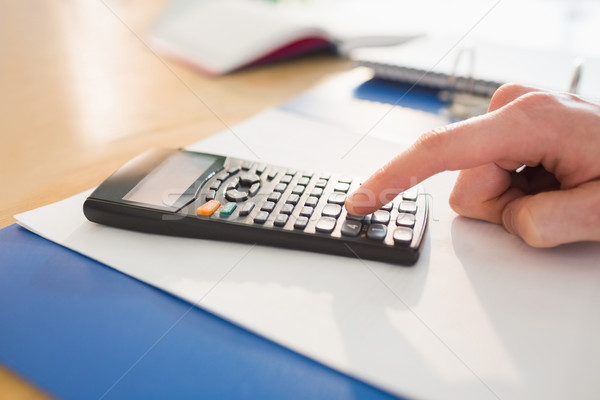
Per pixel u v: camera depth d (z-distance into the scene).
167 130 0.51
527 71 0.56
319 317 0.26
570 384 0.22
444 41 0.72
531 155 0.31
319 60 0.75
